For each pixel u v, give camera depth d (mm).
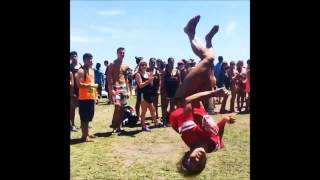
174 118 3861
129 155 7059
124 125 9906
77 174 5926
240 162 6625
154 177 5855
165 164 6543
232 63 12898
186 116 3736
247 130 9453
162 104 9992
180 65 10430
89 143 7883
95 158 6793
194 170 3580
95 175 5895
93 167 6277
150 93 9367
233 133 9102
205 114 3773
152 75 9320
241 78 12695
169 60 9945
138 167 6367
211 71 3744
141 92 9320
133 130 9359
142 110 9367
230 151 7391
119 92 8852
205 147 3648
